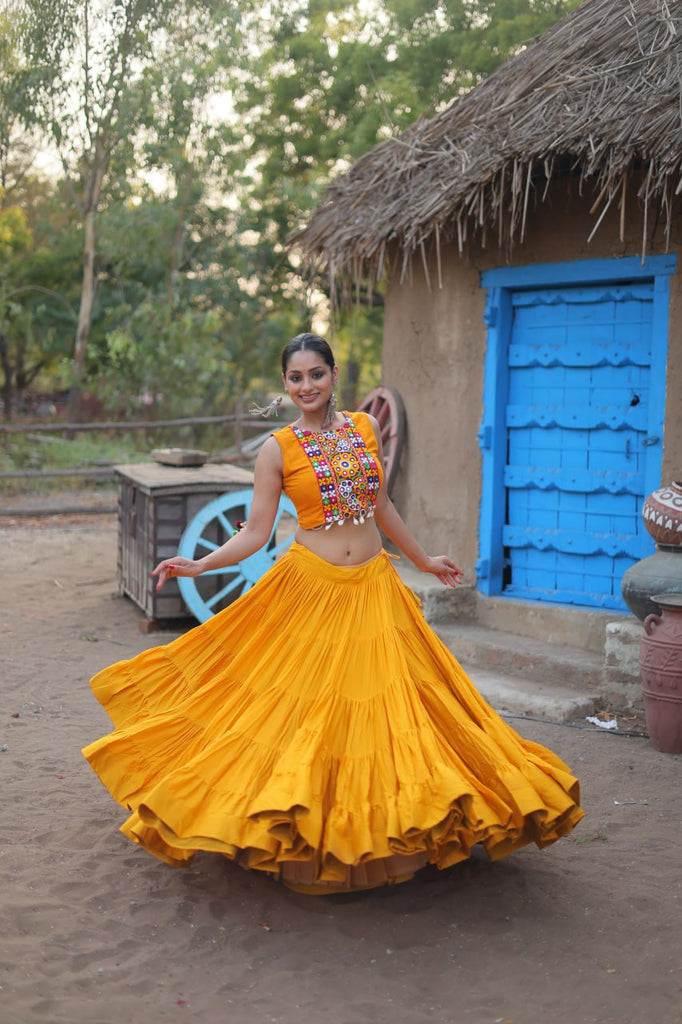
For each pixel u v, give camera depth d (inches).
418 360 288.7
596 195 241.9
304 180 804.0
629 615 240.7
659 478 234.5
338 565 135.6
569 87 231.8
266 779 124.8
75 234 864.9
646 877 144.3
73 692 235.8
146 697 142.4
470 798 118.3
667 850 154.2
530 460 264.8
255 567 284.8
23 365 1133.1
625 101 215.0
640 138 204.2
